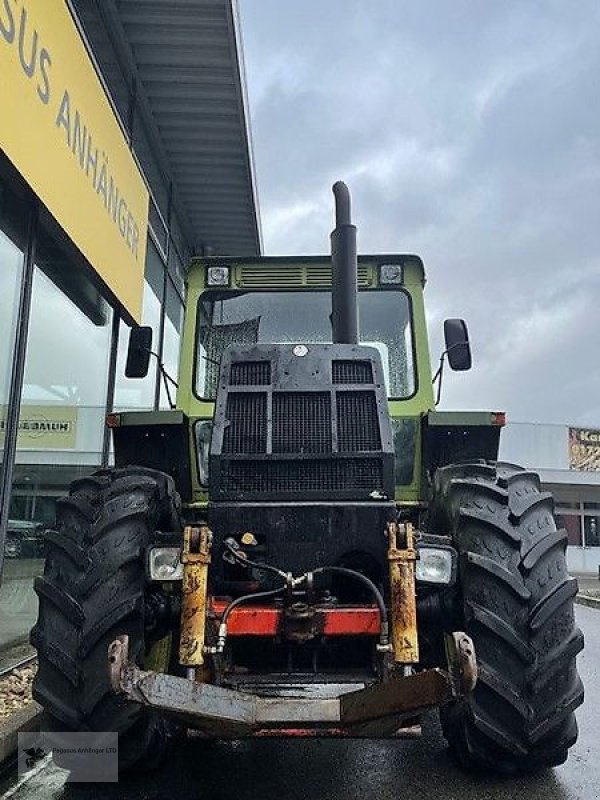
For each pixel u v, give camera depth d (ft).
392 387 14.08
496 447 13.26
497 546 9.80
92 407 22.21
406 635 8.85
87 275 20.80
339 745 12.28
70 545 9.76
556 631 9.55
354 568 10.02
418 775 10.75
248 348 10.87
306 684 9.29
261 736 8.47
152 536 10.27
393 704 7.84
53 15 16.40
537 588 9.60
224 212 35.06
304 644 9.62
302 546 9.85
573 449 86.53
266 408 10.41
